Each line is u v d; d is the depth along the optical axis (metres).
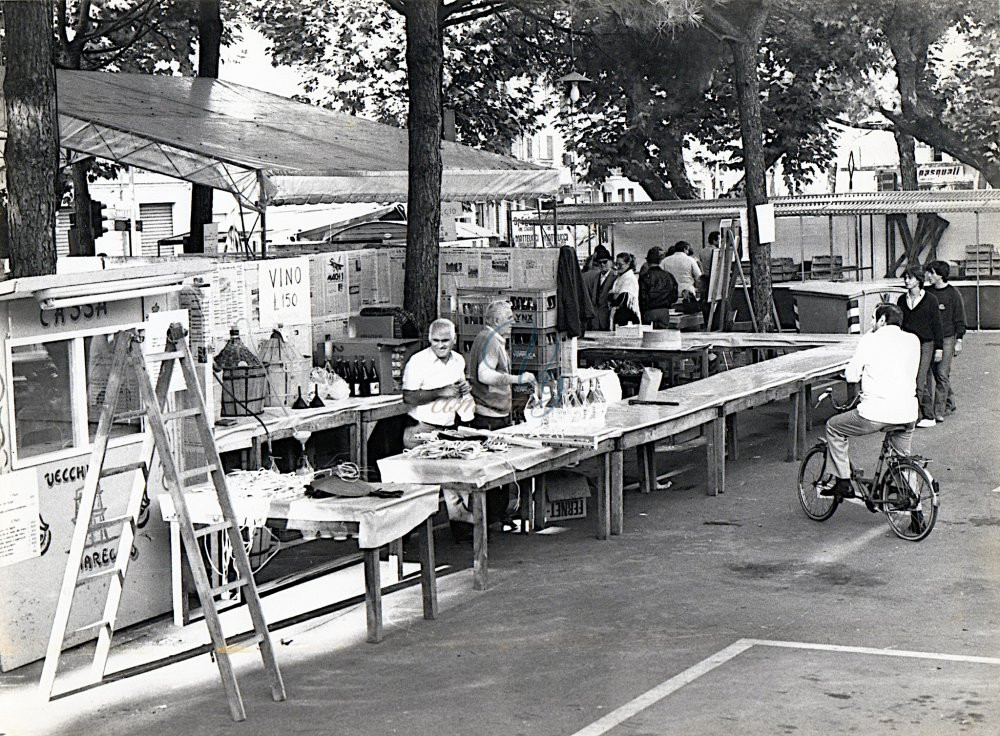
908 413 10.86
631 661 7.91
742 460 14.84
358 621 8.96
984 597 9.12
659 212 26.31
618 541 11.07
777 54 30.41
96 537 8.70
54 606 8.38
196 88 19.14
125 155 14.52
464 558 10.66
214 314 11.47
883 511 11.03
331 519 8.34
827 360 15.77
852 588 9.41
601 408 11.29
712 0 19.73
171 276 8.76
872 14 29.00
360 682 7.71
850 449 14.94
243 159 13.98
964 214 28.39
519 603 9.28
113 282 8.29
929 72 30.55
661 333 17.27
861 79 30.91
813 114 31.05
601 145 30.50
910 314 16.52
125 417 7.36
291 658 8.23
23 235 9.36
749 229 21.88
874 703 7.05
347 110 31.34
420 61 14.29
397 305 14.85
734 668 7.72
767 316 21.70
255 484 8.98
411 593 9.62
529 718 6.98
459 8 18.05
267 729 6.99
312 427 10.91
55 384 8.43
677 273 22.59
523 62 29.58
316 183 14.17
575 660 7.97
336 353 13.32
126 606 9.00
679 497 12.85
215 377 10.56
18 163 9.34
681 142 31.11
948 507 11.99
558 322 15.12
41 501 8.29
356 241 22.22
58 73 18.11
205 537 9.42
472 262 15.74
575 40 26.86
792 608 8.95
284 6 30.92
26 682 7.91
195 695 7.60
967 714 6.84
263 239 13.73
